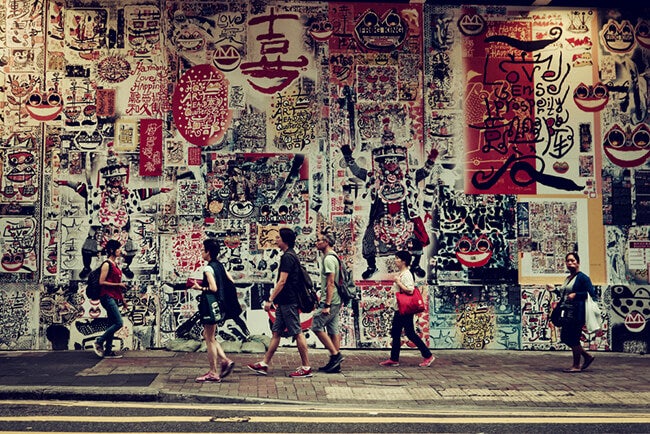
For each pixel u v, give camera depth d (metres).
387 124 11.84
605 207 11.90
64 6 11.72
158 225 11.55
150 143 11.65
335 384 8.82
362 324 11.57
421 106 11.88
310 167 11.74
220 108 11.75
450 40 11.98
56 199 11.50
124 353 10.97
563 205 11.87
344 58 11.86
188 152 11.68
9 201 11.45
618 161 11.96
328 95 11.81
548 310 11.70
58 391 8.05
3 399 8.02
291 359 10.71
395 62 11.91
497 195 11.83
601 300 11.74
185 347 11.16
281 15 11.87
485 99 11.95
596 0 12.04
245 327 11.51
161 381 8.68
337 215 11.70
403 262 10.27
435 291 11.65
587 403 8.02
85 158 11.57
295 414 7.38
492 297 11.69
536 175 11.89
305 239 11.65
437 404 7.94
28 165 11.52
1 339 11.27
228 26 11.84
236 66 11.81
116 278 10.64
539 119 11.97
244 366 10.06
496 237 11.78
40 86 11.62
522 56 12.02
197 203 11.62
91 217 11.51
